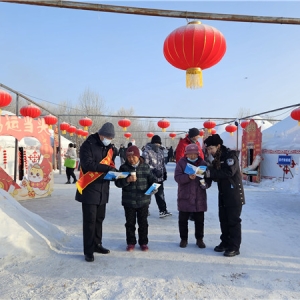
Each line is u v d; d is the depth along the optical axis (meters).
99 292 3.03
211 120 20.19
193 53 4.01
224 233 4.23
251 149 14.18
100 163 3.89
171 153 33.44
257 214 6.66
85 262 3.81
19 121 8.45
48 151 9.36
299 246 4.50
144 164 4.34
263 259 3.96
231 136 19.70
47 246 4.16
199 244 4.41
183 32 3.96
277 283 3.27
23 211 4.62
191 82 4.26
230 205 4.05
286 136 12.73
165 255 4.09
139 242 4.34
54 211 6.98
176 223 5.87
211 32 3.95
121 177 3.89
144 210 4.29
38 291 3.04
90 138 3.98
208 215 6.49
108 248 4.37
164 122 18.59
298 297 2.97
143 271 3.55
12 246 3.87
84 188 3.85
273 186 11.84
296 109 11.30
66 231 5.20
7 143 9.57
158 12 4.08
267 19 4.34
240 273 3.52
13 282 3.23
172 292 3.04
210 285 3.21
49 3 3.79
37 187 8.97
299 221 6.03
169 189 11.06
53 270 3.55
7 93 9.16
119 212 6.81
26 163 8.76
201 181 4.09
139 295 2.97
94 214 3.91
